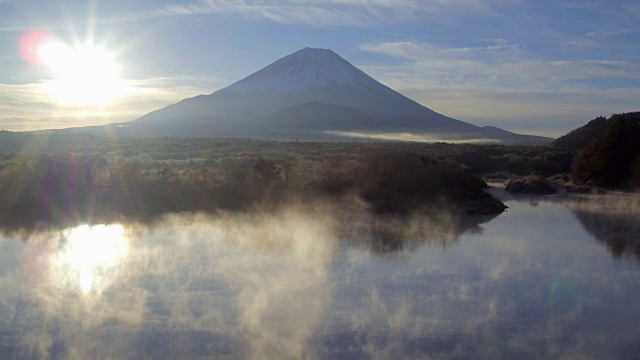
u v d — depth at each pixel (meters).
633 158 42.19
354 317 13.55
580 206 32.00
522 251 20.06
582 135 79.25
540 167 54.00
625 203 33.34
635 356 11.72
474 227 24.62
